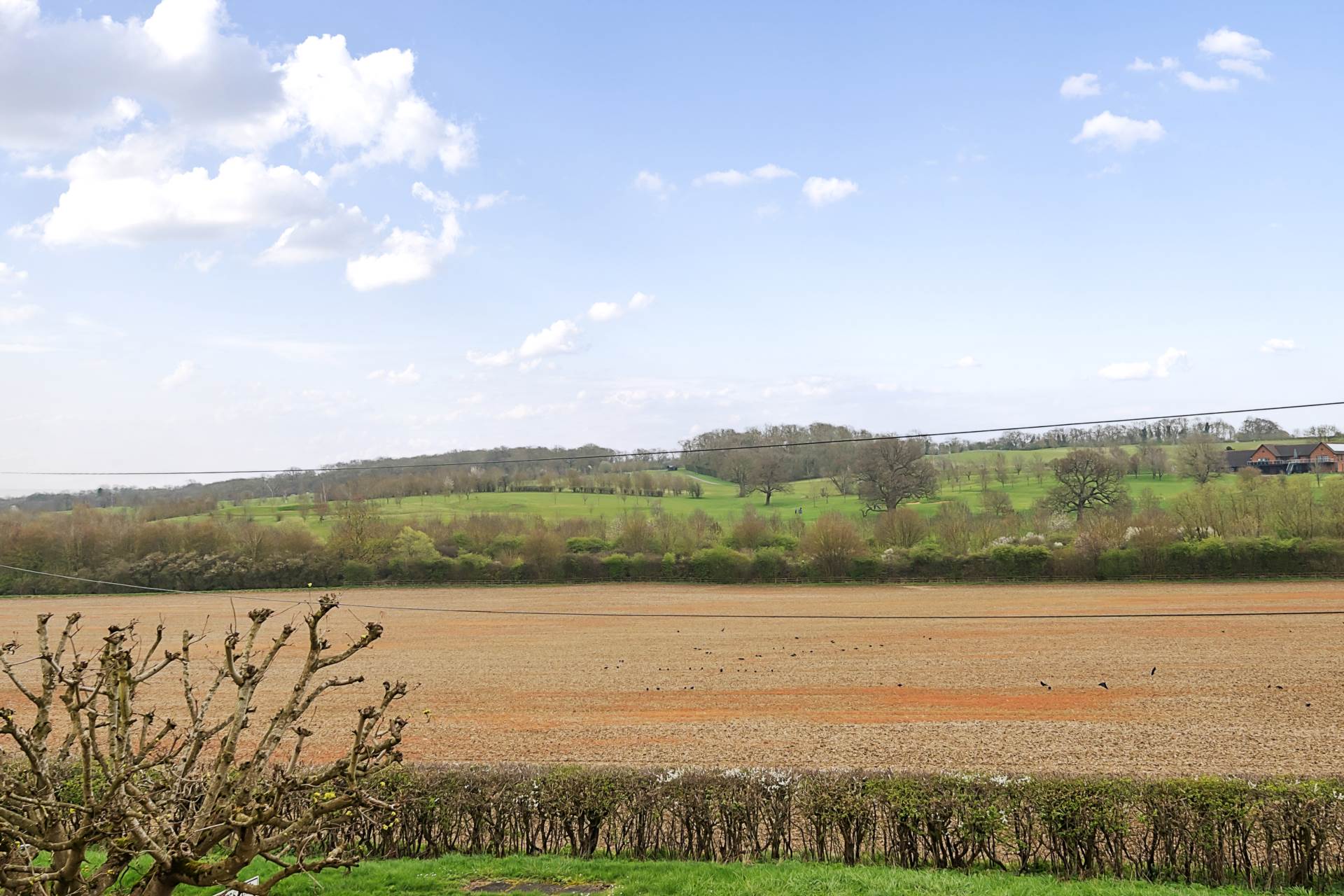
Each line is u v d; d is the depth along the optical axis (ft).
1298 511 257.55
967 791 49.03
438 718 104.99
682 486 454.81
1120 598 214.69
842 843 51.49
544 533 286.25
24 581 268.41
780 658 145.69
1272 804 45.34
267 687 127.54
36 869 22.61
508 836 51.52
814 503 418.31
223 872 22.21
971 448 592.60
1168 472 438.81
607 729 97.45
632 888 42.63
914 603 219.00
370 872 45.78
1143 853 46.75
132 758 23.21
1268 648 143.74
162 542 281.33
